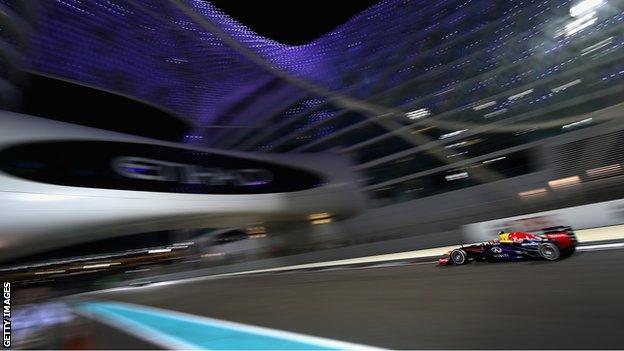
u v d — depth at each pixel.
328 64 51.41
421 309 5.88
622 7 25.86
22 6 29.09
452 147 32.28
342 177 37.41
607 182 21.88
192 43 48.06
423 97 37.19
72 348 6.54
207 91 48.16
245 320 7.41
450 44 39.44
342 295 8.76
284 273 22.59
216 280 27.55
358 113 40.94
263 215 33.81
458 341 4.04
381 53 46.38
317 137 43.41
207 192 30.48
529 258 8.95
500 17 35.78
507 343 3.75
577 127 25.20
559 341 3.58
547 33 30.23
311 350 4.49
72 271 44.19
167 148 30.06
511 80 31.47
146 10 44.00
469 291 6.63
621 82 24.08
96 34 37.56
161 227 30.97
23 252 25.52
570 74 27.00
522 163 27.81
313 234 38.41
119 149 27.16
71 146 24.72
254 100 51.03
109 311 13.26
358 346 4.37
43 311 7.80
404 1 50.38
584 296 5.00
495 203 26.55
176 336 6.54
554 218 13.80
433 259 13.20
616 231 11.25
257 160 34.94
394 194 35.53
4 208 20.98
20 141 22.30
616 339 3.38
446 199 29.89
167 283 34.56
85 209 24.16
